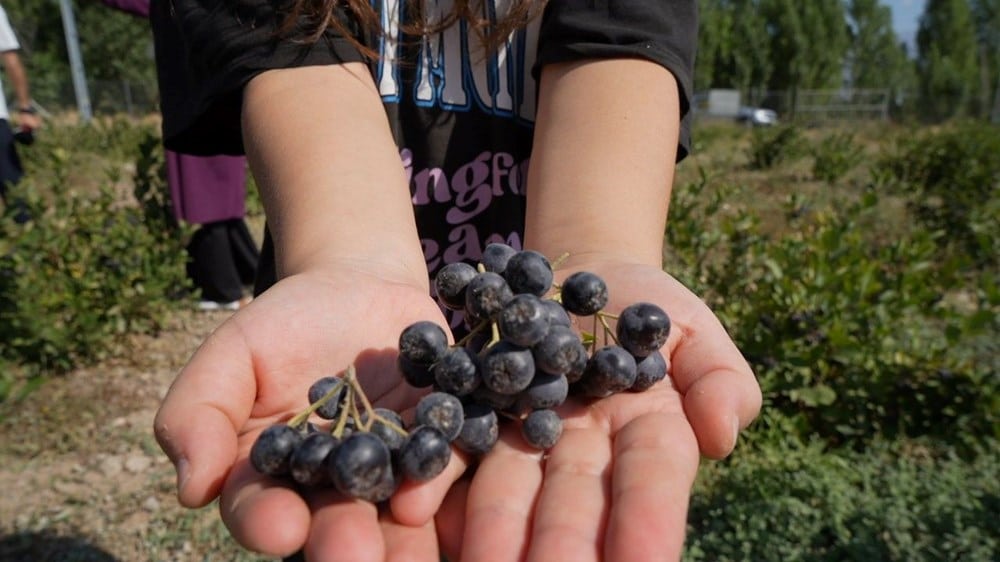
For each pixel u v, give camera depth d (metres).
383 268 0.20
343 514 0.14
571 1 0.24
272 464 0.14
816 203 1.29
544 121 0.24
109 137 2.15
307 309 0.18
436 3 0.26
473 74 0.26
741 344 0.51
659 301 0.19
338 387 0.16
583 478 0.15
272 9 0.22
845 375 0.51
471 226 0.28
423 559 0.14
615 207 0.21
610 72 0.23
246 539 0.14
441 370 0.17
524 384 0.16
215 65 0.22
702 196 1.22
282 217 0.21
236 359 0.17
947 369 0.51
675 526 0.14
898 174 1.58
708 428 0.16
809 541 0.39
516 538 0.15
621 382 0.17
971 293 0.83
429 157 0.27
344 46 0.23
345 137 0.21
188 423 0.15
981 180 1.26
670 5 0.24
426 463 0.15
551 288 0.20
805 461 0.45
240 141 0.26
